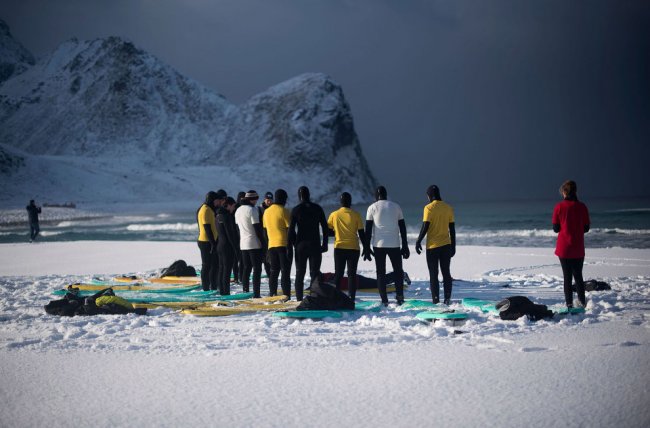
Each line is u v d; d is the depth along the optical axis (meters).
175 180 135.38
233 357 5.72
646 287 10.30
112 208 98.94
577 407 4.17
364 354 5.77
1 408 4.34
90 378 5.07
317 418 4.07
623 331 6.54
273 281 10.16
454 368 5.19
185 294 10.63
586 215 8.45
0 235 37.53
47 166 122.31
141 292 10.96
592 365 5.18
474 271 14.10
